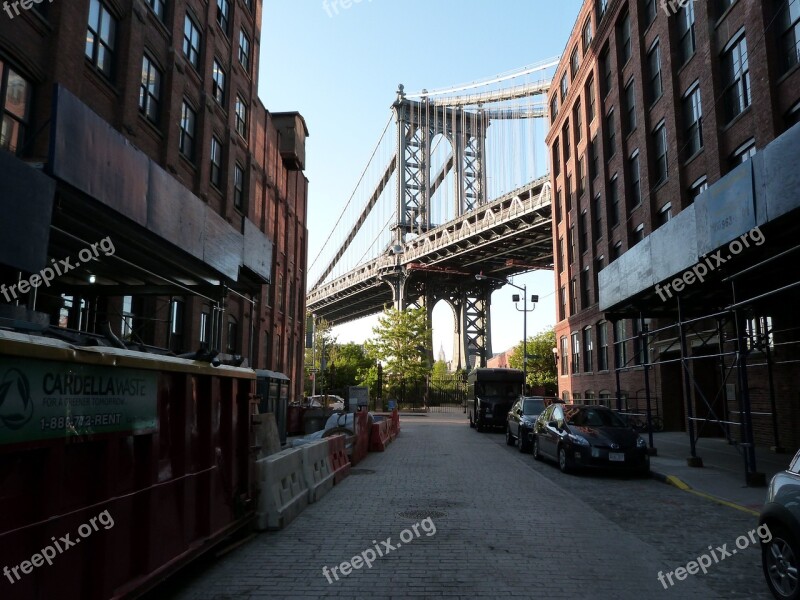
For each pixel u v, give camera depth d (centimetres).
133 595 421
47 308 1234
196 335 1961
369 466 1446
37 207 796
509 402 2761
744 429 1136
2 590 302
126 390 428
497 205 5975
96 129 904
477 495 1030
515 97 7706
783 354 1641
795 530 467
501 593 528
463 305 8338
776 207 924
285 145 3328
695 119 2148
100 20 1444
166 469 494
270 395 1970
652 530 774
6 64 1112
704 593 532
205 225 1248
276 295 3128
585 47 3475
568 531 764
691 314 1778
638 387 2634
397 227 8169
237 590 533
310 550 667
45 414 338
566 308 3850
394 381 6362
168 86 1781
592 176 3331
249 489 711
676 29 2292
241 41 2555
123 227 1008
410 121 8562
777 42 1638
